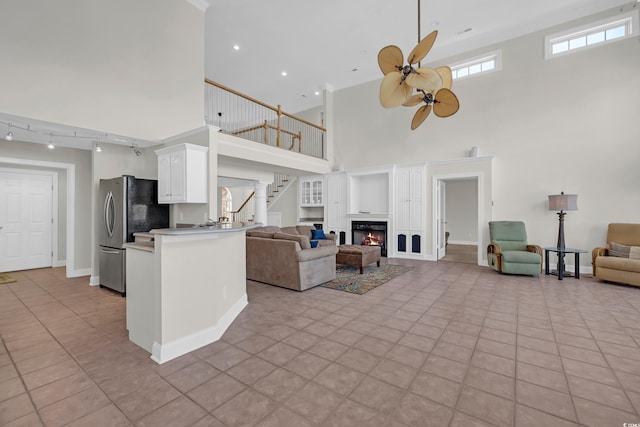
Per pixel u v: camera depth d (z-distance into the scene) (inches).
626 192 189.9
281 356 89.5
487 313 126.3
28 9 128.9
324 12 205.6
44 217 237.5
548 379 76.5
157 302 87.0
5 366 84.4
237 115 406.9
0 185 217.6
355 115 319.3
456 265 237.5
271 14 207.6
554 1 194.5
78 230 207.0
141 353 92.0
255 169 277.1
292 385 74.5
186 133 173.0
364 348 94.6
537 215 218.8
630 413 63.4
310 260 167.3
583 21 201.9
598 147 198.1
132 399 68.9
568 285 173.5
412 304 139.3
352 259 207.8
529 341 99.0
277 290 164.7
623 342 97.9
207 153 165.0
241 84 320.8
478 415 63.1
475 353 90.9
